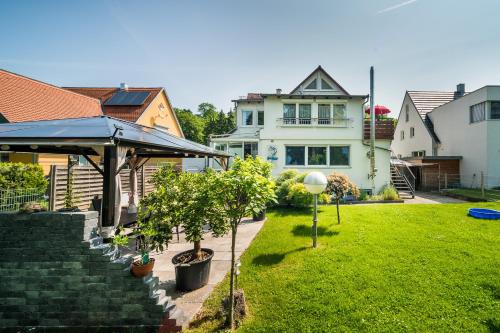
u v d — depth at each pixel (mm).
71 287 3135
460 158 18406
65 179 6902
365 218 8773
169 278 4746
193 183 4445
